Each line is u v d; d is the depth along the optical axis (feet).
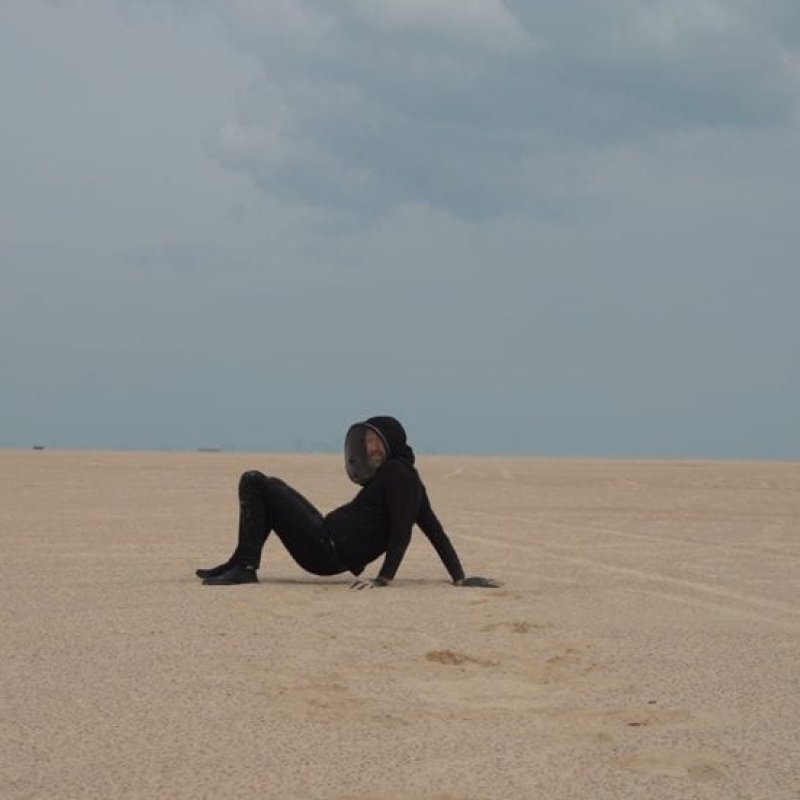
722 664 21.22
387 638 23.17
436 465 189.47
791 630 25.16
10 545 41.11
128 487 86.53
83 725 16.34
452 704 17.83
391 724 16.51
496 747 15.44
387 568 30.89
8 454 219.00
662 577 34.42
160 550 40.14
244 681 19.13
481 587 31.45
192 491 81.41
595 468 178.81
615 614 26.99
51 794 13.39
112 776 14.05
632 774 14.42
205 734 15.89
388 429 31.42
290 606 27.27
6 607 26.91
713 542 46.37
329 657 21.20
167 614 25.95
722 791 13.85
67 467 136.05
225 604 27.43
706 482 117.70
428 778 14.08
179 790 13.57
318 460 221.05
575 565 37.52
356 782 13.91
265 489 31.30
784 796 13.70
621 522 56.95
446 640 23.12
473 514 61.72
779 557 40.55
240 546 31.53
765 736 16.28
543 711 17.49
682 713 17.43
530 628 24.61
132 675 19.57
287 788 13.66
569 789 13.80
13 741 15.52
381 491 31.19
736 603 29.17
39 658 20.97
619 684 19.43
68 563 35.91
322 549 31.14
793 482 121.49
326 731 16.10
